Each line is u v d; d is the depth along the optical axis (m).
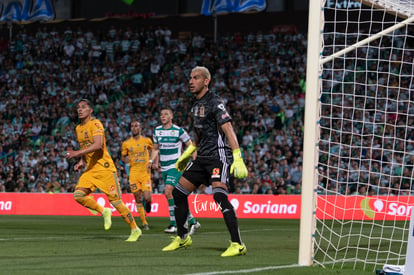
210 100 20.86
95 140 26.28
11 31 90.44
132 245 25.45
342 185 63.72
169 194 33.50
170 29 87.44
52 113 79.62
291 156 68.06
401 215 50.03
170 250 22.89
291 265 18.75
